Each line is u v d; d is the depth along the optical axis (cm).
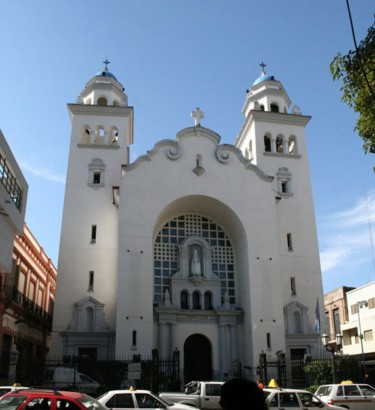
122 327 3089
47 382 2642
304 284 3628
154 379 2706
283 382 2927
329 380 2836
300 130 4147
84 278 3406
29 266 3872
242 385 354
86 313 3297
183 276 3488
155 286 3494
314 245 3759
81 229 3547
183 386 3188
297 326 3484
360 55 1140
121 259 3247
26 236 3647
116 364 2811
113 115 3975
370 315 4281
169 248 3631
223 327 3394
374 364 3894
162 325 3281
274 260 3462
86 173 3731
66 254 3450
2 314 2825
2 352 2906
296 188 3925
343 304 5075
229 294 3612
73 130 3878
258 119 4081
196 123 3728
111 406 1471
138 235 3338
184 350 3372
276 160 3991
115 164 3794
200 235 3738
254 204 3588
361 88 1205
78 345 3219
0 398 1080
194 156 3634
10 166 2464
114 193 3581
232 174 3644
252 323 3266
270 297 3359
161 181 3512
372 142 1229
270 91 4266
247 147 4266
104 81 4219
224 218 3712
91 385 2511
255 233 3509
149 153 3550
